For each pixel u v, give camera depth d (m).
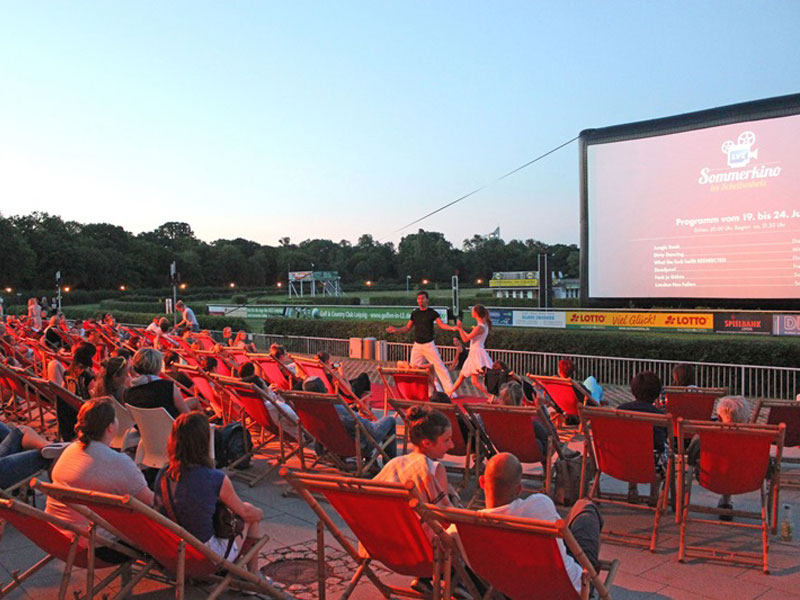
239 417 8.30
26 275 64.81
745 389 13.06
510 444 5.96
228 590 4.27
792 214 14.69
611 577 3.53
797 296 14.72
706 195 15.84
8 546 5.10
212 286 82.75
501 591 3.25
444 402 6.33
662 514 5.63
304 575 4.53
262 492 6.39
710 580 4.44
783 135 14.70
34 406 9.98
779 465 4.98
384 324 20.28
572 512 3.72
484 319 11.65
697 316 15.30
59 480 3.80
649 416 4.96
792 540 5.17
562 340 15.73
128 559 3.97
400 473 3.89
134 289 74.94
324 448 7.07
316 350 21.67
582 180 17.83
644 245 16.89
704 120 15.77
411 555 3.46
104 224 83.75
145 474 5.51
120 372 6.54
